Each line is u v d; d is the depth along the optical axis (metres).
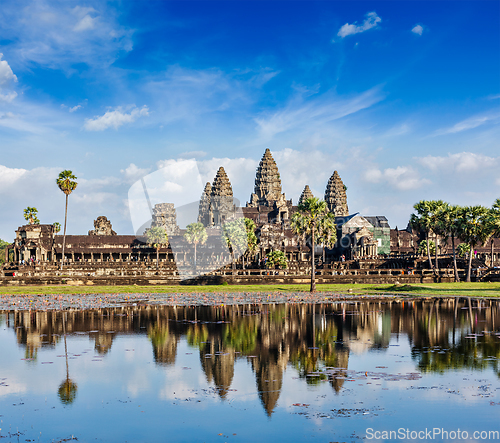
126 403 18.14
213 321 39.75
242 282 90.19
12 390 19.83
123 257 159.00
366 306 52.25
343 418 16.39
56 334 33.25
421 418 16.31
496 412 16.78
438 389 19.39
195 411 17.27
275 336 32.19
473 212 92.50
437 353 26.22
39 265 112.25
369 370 22.53
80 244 157.12
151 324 38.09
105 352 26.97
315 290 76.50
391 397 18.45
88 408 17.66
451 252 157.00
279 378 21.30
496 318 40.84
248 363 24.17
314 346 28.56
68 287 81.50
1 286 82.94
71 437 15.12
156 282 88.50
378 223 177.62
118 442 14.70
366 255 156.25
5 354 26.45
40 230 150.88
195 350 27.50
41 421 16.42
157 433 15.31
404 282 94.69
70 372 22.53
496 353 26.16
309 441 14.65
